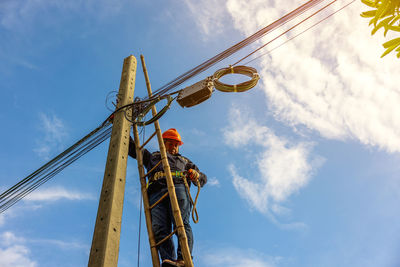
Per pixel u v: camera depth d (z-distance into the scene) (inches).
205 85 232.4
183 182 219.8
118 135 231.8
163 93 261.6
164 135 246.5
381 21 78.6
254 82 223.6
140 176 224.7
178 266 183.2
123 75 276.7
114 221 188.2
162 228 201.8
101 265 169.3
